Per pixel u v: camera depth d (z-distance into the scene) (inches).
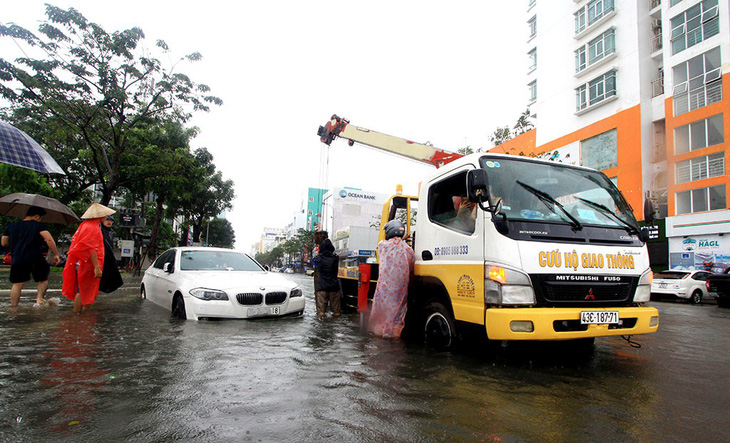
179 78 612.4
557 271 157.3
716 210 805.9
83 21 522.6
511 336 148.0
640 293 171.3
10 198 286.5
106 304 313.1
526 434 97.8
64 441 87.5
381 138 370.0
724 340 247.8
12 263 281.3
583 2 1103.6
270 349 176.2
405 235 245.0
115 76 569.9
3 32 490.3
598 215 179.3
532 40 1302.9
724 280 575.8
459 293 173.5
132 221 940.6
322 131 392.2
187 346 176.4
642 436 98.8
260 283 262.2
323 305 292.4
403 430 97.8
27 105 561.3
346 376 140.1
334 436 93.5
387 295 208.4
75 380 127.6
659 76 962.1
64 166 796.6
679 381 147.6
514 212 164.4
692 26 869.8
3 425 94.7
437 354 176.1
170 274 286.5
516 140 1330.0
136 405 108.6
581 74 1097.4
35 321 228.1
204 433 93.0
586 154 1076.5
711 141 831.7
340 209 2484.0
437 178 202.8
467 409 112.8
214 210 1374.3
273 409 108.5
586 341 214.5
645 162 940.6
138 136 729.0
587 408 116.8
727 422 108.8
